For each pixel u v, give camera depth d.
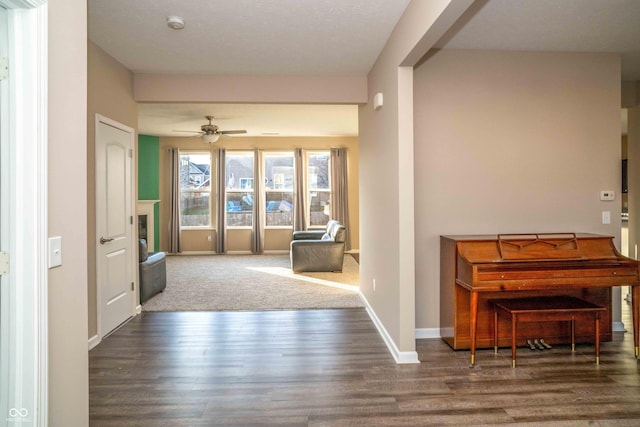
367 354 3.40
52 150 1.69
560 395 2.67
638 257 4.82
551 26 3.29
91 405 2.57
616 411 2.47
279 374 3.02
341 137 9.73
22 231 1.55
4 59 1.54
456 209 3.81
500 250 3.25
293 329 4.06
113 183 4.01
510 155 3.84
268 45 3.69
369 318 4.41
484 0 2.81
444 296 3.67
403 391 2.74
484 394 2.69
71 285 1.83
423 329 3.80
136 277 4.57
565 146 3.88
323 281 6.28
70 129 1.82
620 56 3.91
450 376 2.96
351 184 9.80
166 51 3.82
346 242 9.70
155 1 2.87
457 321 3.44
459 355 3.36
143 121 7.52
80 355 1.89
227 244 9.75
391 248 3.52
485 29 3.34
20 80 1.55
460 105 3.80
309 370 3.09
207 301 5.11
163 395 2.70
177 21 3.12
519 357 3.31
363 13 3.06
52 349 1.69
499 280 3.09
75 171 1.86
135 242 4.55
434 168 3.79
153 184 9.29
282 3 2.90
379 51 3.86
